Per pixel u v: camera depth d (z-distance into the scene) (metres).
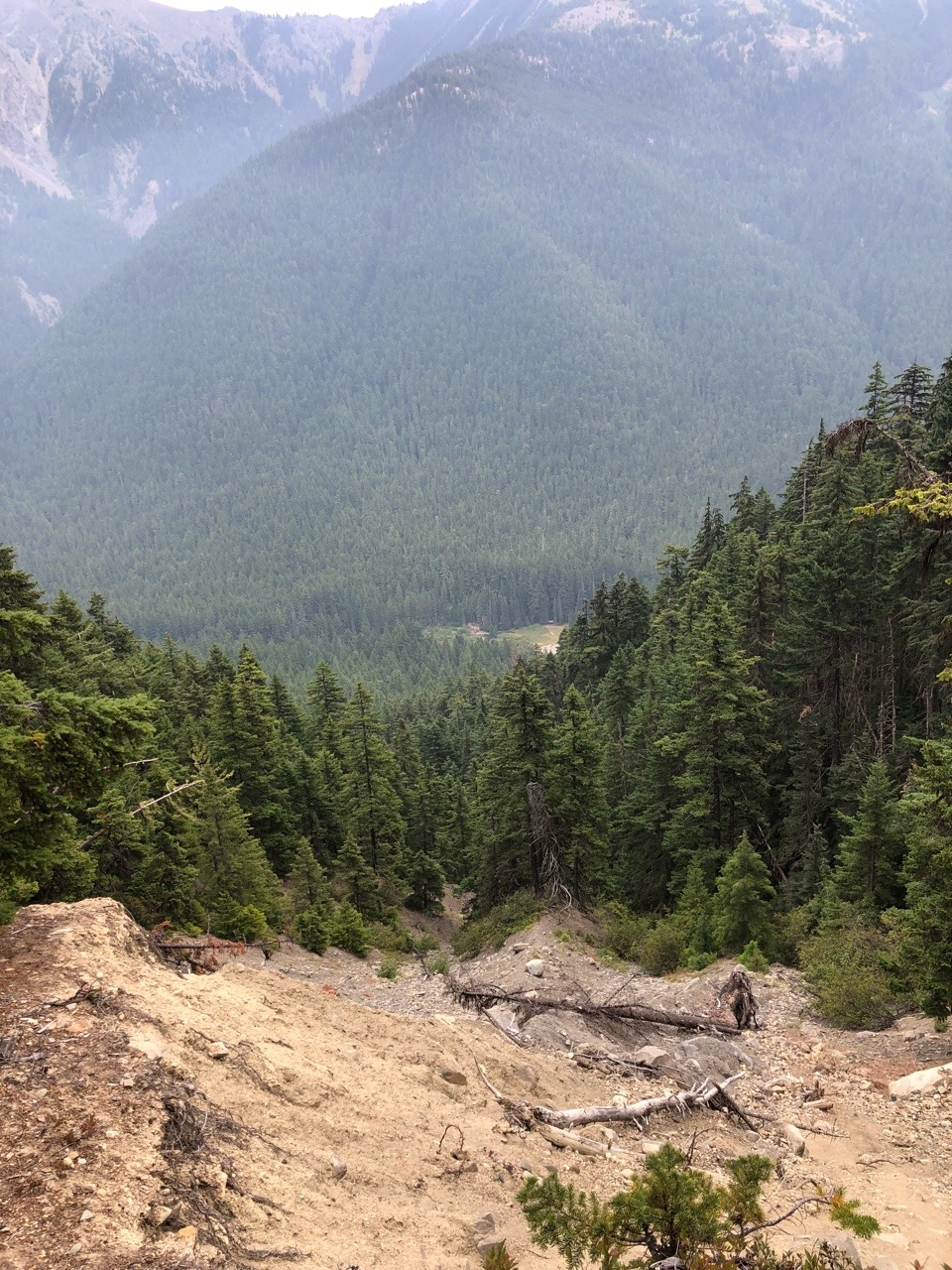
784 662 39.16
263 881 34.66
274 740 46.31
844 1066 15.39
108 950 9.46
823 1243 7.80
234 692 43.78
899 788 29.25
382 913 42.94
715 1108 12.78
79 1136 6.09
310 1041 10.16
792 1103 13.62
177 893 26.91
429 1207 7.50
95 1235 5.16
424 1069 10.76
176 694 51.75
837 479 37.03
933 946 15.58
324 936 33.38
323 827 51.31
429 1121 9.36
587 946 29.75
